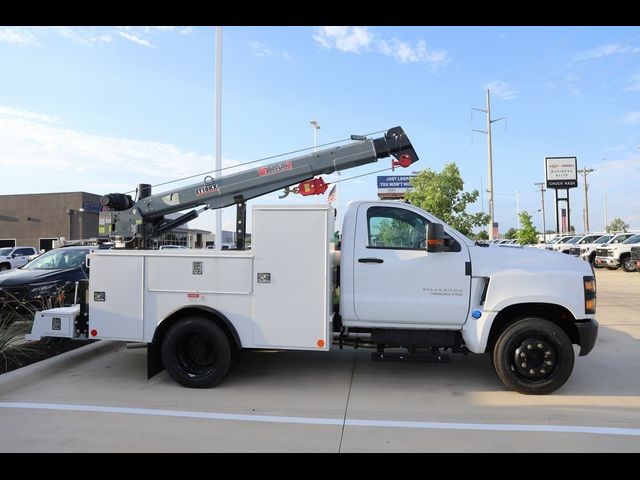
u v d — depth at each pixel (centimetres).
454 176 2617
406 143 676
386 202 605
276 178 693
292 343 572
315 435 447
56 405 525
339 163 684
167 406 525
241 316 580
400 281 586
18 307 866
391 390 587
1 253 2783
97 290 608
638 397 561
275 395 565
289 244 571
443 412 511
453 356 760
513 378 563
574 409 520
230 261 582
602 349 798
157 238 749
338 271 627
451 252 585
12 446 420
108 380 622
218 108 1326
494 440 437
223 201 714
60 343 763
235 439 437
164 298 595
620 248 2489
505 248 595
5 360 636
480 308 576
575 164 5491
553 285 563
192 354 598
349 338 623
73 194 4425
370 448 419
